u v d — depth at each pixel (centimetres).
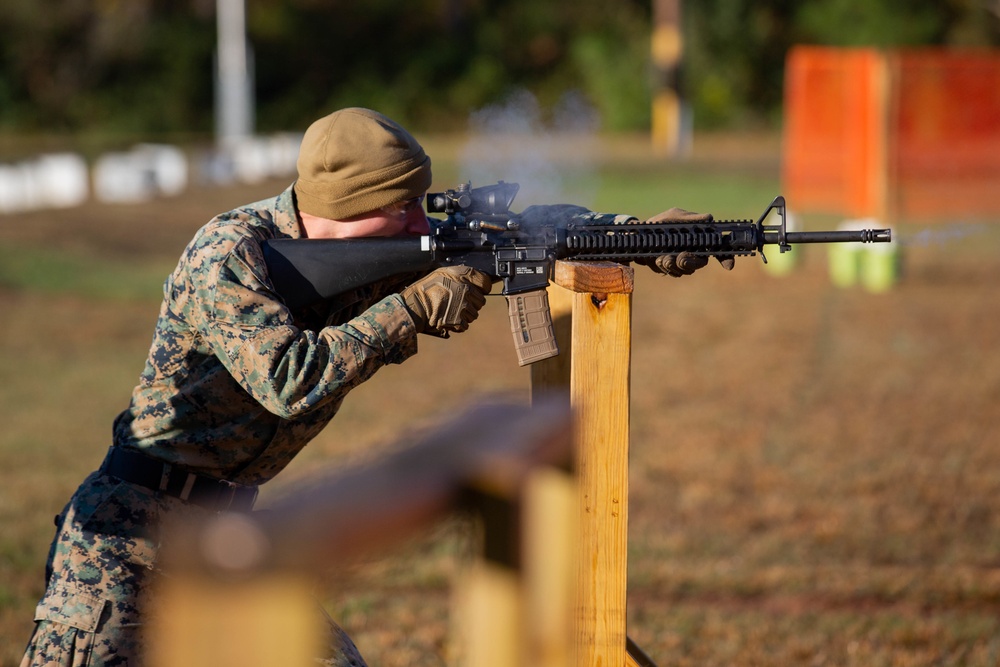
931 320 3459
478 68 14112
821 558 1595
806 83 5131
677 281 4478
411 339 696
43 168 7106
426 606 1413
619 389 657
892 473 1984
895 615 1391
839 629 1336
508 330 3612
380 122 732
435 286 696
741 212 5912
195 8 14212
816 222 5403
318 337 686
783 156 10406
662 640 1300
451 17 14525
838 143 5106
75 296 3953
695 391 2645
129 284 4191
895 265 4100
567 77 14162
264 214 757
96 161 9794
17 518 1739
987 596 1460
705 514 1781
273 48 14188
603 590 659
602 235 719
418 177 735
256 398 693
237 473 767
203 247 714
